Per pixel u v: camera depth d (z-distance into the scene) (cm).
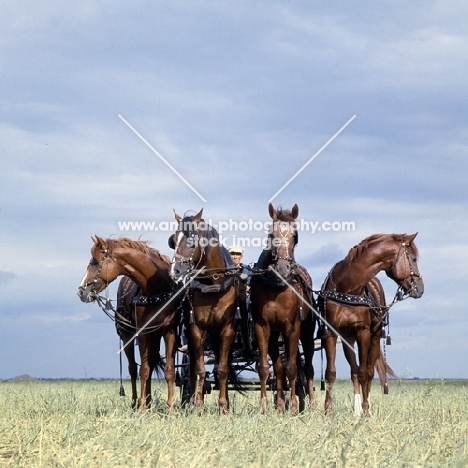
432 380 1638
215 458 931
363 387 1440
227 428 1132
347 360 1512
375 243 1447
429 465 870
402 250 1445
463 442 979
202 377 1415
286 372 1453
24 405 1658
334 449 967
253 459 924
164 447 973
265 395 1404
